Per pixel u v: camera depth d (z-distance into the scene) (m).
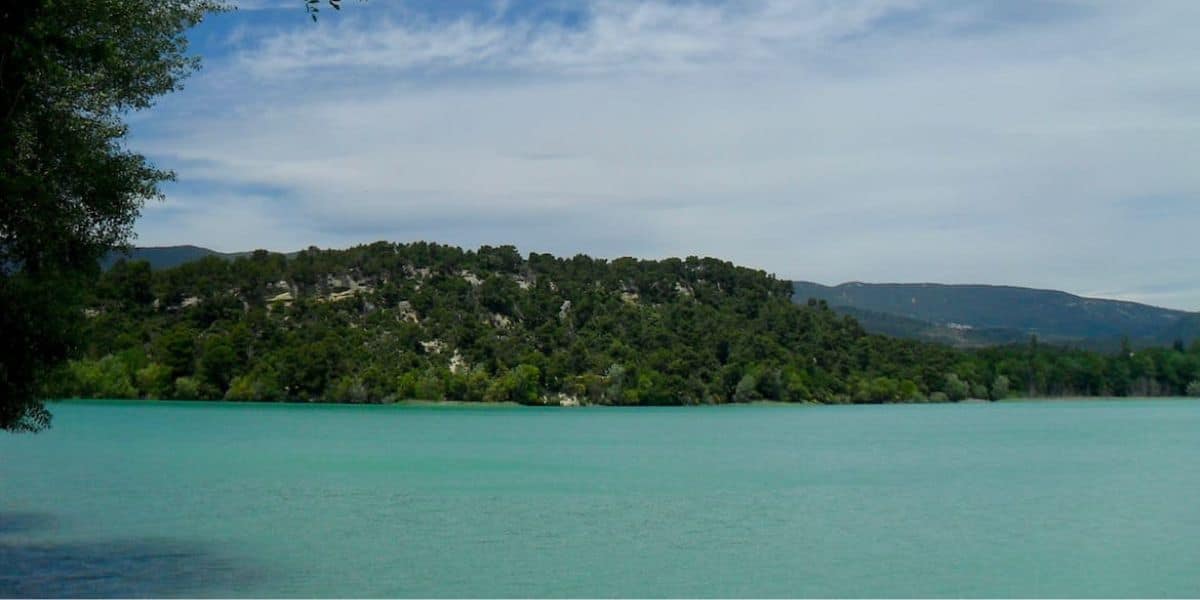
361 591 32.97
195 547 39.81
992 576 36.38
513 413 179.50
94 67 25.98
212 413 145.00
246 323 175.25
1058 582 35.66
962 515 51.75
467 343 193.62
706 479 70.56
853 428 145.12
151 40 29.05
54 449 86.62
